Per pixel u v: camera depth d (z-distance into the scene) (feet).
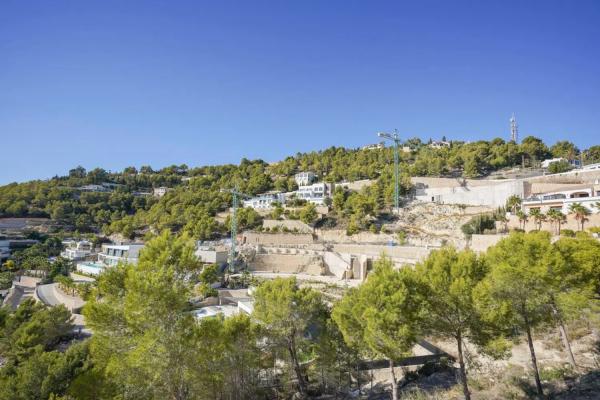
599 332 119.85
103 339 71.67
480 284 79.20
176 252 81.25
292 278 118.83
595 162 462.60
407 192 438.81
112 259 324.39
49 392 84.38
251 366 102.06
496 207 347.56
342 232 393.09
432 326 85.30
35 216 541.75
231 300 242.78
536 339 127.34
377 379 127.54
